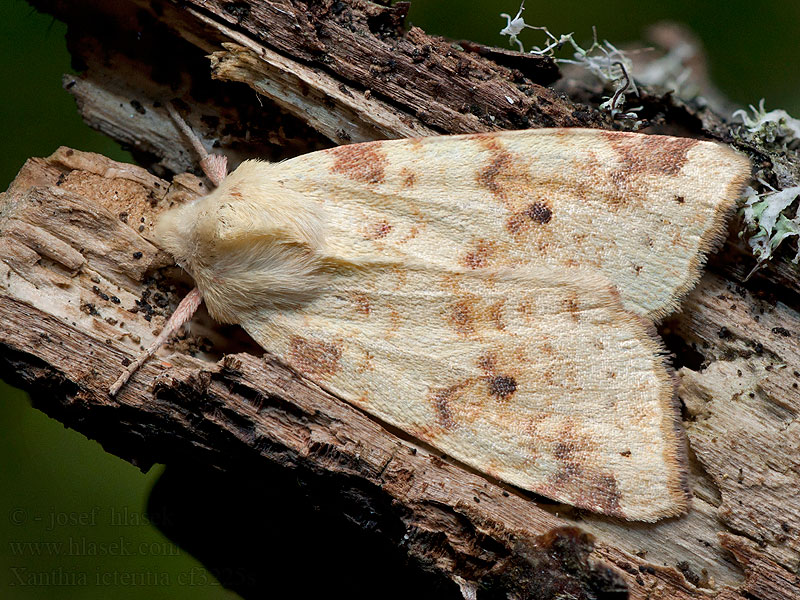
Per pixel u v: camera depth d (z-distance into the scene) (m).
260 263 0.07
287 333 0.07
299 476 0.07
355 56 0.07
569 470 0.07
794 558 0.07
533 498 0.07
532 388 0.07
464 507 0.07
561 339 0.07
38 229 0.07
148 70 0.08
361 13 0.07
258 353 0.07
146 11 0.07
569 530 0.07
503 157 0.07
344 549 0.07
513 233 0.07
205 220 0.07
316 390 0.07
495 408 0.07
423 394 0.07
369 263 0.07
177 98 0.08
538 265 0.07
